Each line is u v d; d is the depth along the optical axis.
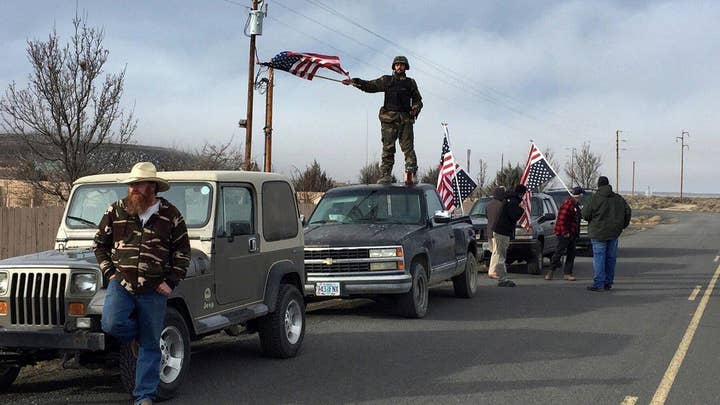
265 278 7.38
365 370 7.18
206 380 6.75
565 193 22.25
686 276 16.23
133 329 5.41
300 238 8.16
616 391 6.37
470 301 12.28
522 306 11.67
